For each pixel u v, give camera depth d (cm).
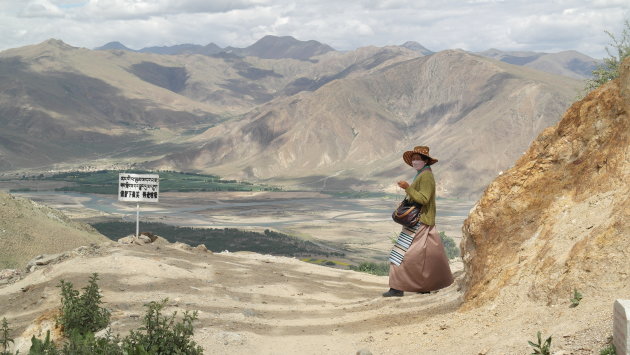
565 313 627
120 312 986
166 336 691
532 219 878
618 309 483
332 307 1163
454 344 700
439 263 1084
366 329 892
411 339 780
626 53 1561
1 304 1160
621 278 622
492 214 938
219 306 1098
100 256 1397
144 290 1162
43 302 1109
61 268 1301
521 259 815
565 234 766
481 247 938
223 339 835
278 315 1066
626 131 794
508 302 751
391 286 1121
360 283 1622
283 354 795
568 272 680
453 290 1038
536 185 909
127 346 655
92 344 682
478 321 743
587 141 870
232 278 1411
